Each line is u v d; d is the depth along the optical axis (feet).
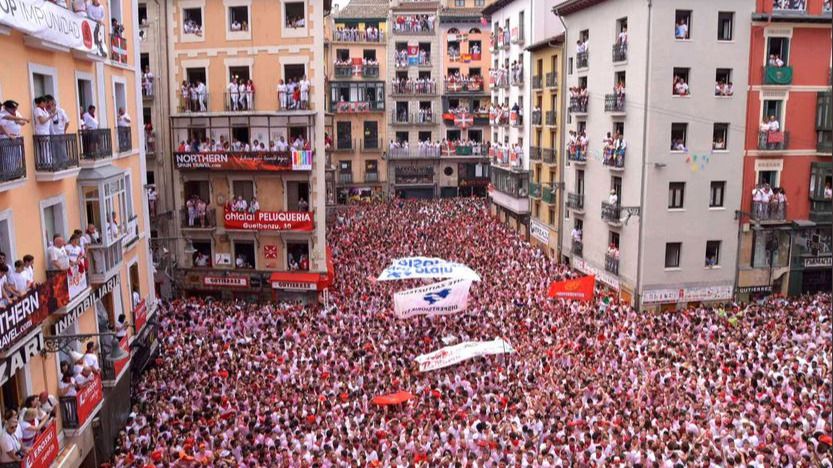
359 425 69.41
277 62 126.52
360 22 245.04
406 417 69.82
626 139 125.18
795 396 71.15
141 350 83.66
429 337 95.91
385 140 248.32
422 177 252.42
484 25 246.27
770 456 60.59
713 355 87.81
